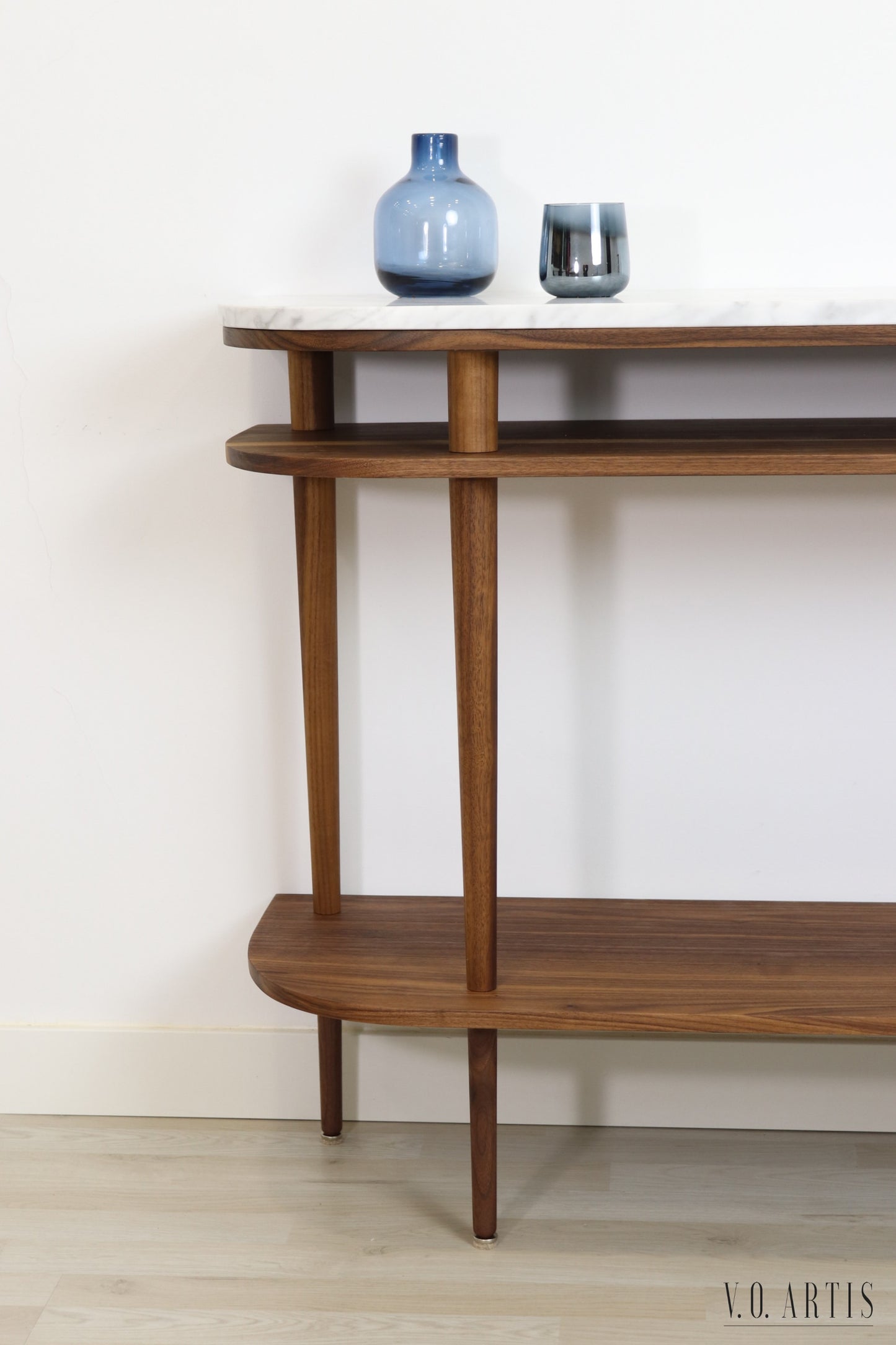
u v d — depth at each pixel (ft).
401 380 5.40
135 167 5.28
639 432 4.87
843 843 5.67
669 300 4.33
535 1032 5.85
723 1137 5.83
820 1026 4.59
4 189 5.32
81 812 5.88
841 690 5.53
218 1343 4.62
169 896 5.94
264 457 4.37
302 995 4.83
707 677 5.56
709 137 5.10
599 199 5.18
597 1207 5.33
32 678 5.76
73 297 5.41
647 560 5.46
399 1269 4.99
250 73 5.18
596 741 5.66
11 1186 5.53
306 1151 5.77
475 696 4.53
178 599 5.66
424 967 5.06
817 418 5.29
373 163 5.22
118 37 5.18
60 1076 6.08
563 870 5.81
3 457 5.56
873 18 4.96
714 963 5.05
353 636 5.64
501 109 5.14
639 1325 4.69
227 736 5.77
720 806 5.68
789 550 5.41
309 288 5.36
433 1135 5.88
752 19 4.99
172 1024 6.06
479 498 4.36
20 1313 4.78
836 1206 5.32
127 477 5.56
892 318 4.02
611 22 5.04
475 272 4.68
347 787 5.79
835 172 5.09
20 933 6.01
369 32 5.12
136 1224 5.27
